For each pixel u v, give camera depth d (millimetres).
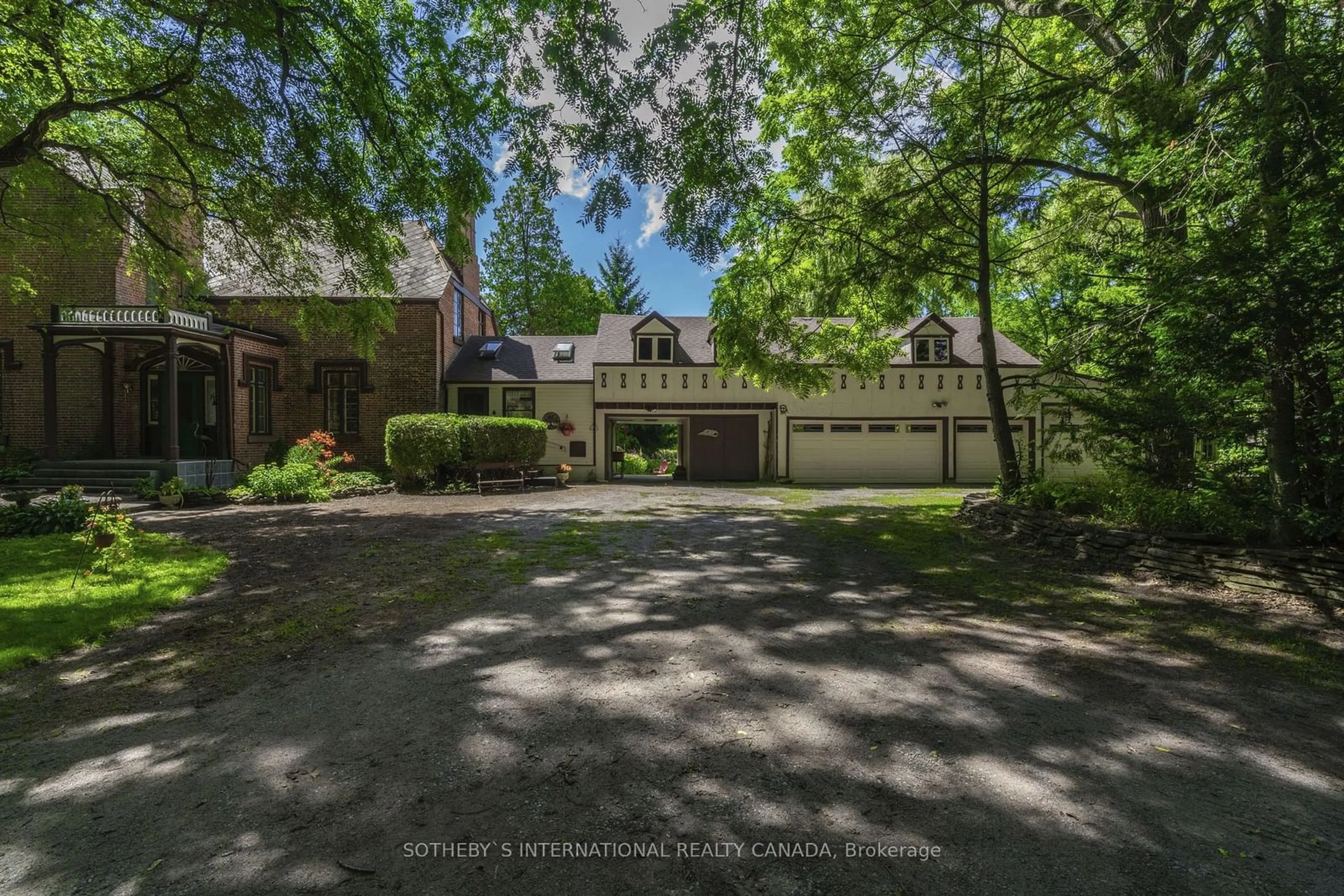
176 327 13766
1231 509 6102
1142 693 3586
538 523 10289
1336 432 5301
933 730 3115
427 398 19297
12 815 2408
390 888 1972
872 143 10359
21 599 5355
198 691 3621
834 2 9086
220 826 2326
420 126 9195
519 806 2441
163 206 12289
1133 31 8008
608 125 6609
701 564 7086
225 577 6402
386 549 7906
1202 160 5750
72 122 11250
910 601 5586
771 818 2365
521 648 4324
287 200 10039
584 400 21797
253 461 17062
